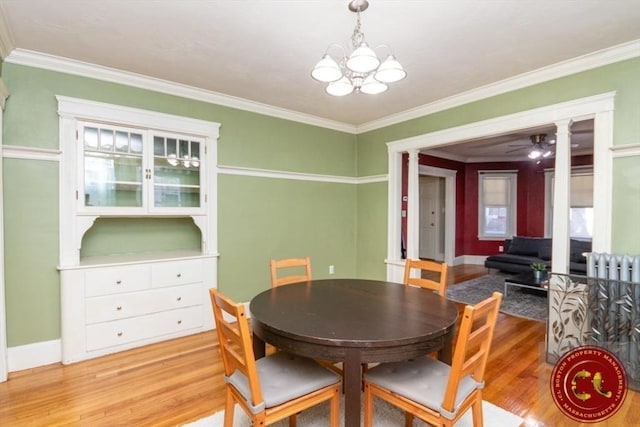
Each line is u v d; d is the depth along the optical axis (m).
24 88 2.63
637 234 2.48
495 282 5.69
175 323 3.24
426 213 8.23
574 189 6.54
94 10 2.07
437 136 3.83
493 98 3.33
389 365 1.82
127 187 3.15
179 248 3.77
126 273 2.96
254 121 3.90
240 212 3.81
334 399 1.71
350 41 2.44
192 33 2.35
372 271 4.70
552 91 2.93
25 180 2.64
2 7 2.03
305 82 3.25
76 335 2.75
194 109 3.47
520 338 3.26
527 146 6.13
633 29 2.29
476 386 1.63
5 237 2.57
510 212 7.46
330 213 4.64
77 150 2.85
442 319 1.75
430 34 2.34
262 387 1.60
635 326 2.32
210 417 2.03
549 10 2.06
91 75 2.90
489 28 2.27
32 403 2.17
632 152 2.49
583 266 4.98
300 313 1.84
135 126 3.12
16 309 2.62
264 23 2.22
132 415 2.05
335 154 4.68
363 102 3.82
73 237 2.82
